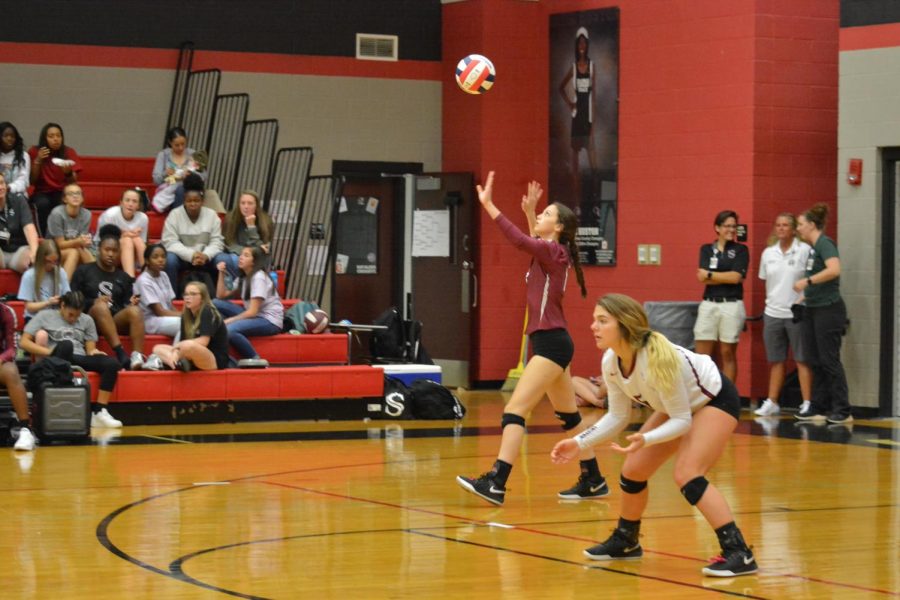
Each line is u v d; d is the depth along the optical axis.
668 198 21.52
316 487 12.10
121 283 18.23
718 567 8.42
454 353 23.94
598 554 8.93
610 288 22.31
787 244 19.12
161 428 17.03
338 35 24.27
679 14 21.31
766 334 19.34
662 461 8.79
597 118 22.52
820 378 18.75
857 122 19.14
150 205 21.78
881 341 18.97
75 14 23.03
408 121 24.56
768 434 16.78
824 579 8.35
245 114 22.34
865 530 10.11
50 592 7.82
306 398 18.20
